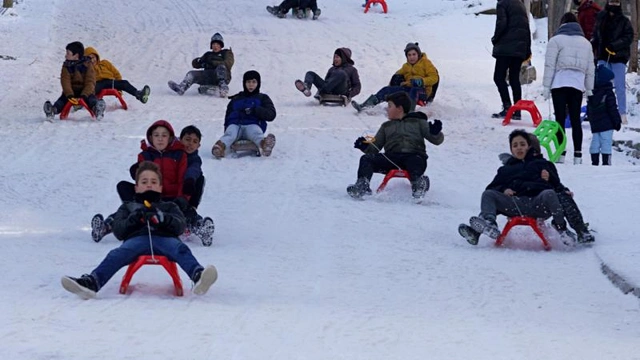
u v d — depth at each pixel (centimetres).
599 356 617
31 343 602
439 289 824
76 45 1850
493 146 1691
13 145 1598
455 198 1291
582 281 862
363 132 1791
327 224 1118
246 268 888
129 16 3159
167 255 767
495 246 1011
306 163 1516
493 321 715
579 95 1602
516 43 1962
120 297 752
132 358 578
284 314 711
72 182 1329
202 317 689
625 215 1157
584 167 1498
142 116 1908
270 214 1170
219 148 1530
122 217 794
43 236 1027
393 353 612
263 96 1590
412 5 3562
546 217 1009
